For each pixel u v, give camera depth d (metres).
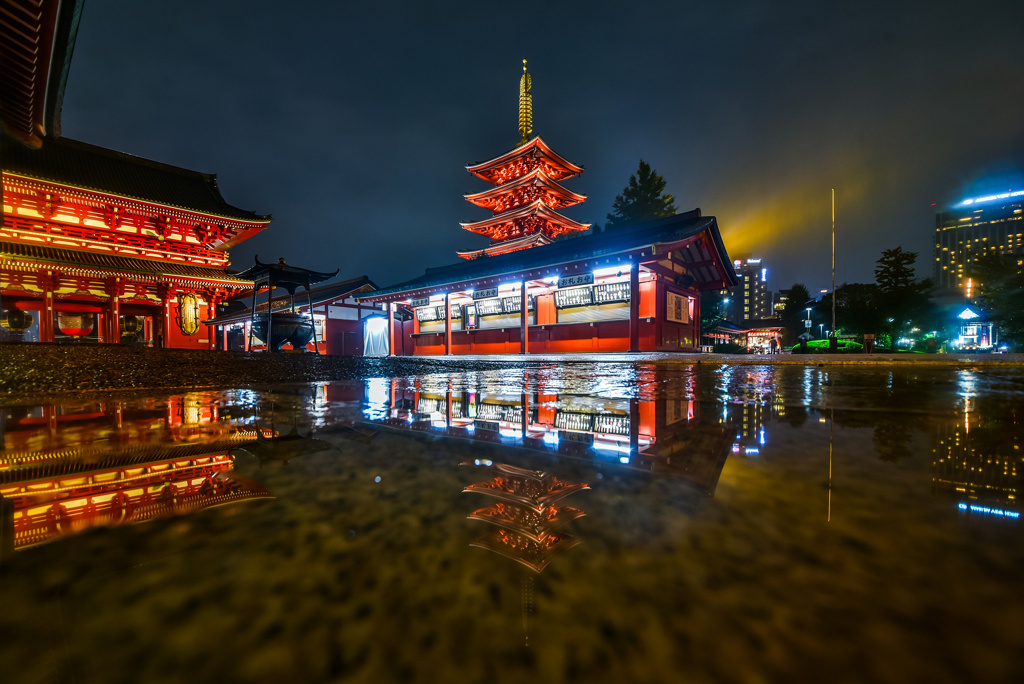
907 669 0.31
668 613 0.41
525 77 34.97
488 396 2.98
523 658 0.34
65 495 0.78
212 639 0.37
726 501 0.74
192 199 23.11
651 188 34.81
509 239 30.72
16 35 6.29
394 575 0.49
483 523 0.66
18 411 2.34
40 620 0.38
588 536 0.60
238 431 1.56
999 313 27.17
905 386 3.61
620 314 17.06
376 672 0.32
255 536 0.61
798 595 0.43
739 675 0.30
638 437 1.37
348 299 29.78
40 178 16.47
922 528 0.61
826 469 0.94
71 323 21.03
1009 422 1.60
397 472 0.97
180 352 8.65
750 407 2.20
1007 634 0.35
